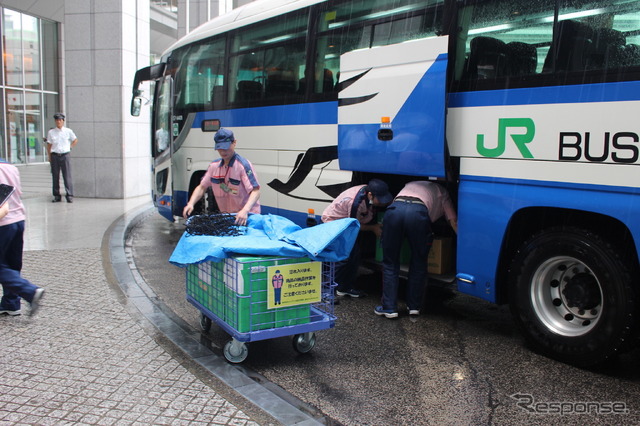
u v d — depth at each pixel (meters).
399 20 5.57
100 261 7.28
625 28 3.87
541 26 4.37
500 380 4.07
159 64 10.34
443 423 3.45
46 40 24.88
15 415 3.28
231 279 4.12
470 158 4.86
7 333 4.68
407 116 5.16
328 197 6.43
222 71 8.32
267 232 4.52
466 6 4.93
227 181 5.23
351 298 6.29
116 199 14.00
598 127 3.97
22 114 23.70
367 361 4.43
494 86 4.66
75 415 3.29
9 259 4.99
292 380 4.07
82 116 13.91
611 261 3.95
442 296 6.39
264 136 7.41
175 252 4.49
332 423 3.45
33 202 13.28
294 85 6.87
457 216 5.06
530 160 4.39
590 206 4.02
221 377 3.90
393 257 5.39
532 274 4.49
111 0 13.41
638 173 3.76
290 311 4.21
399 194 5.35
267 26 7.36
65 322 4.97
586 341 4.13
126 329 4.82
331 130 6.33
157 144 10.56
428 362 4.41
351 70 5.77
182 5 22.44
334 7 6.33
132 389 3.66
